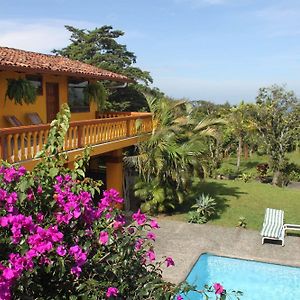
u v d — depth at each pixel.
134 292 4.52
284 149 25.50
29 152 10.16
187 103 18.98
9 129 9.45
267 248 13.38
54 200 4.52
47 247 3.83
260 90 26.44
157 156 16.12
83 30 35.12
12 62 13.10
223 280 11.59
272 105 25.69
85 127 13.30
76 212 4.34
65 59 20.77
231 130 28.66
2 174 4.53
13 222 3.97
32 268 3.78
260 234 14.54
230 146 30.67
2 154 9.40
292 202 19.27
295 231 15.20
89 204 4.65
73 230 4.48
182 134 17.41
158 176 16.62
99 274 4.50
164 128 17.55
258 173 26.77
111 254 4.61
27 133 10.15
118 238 4.63
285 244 13.77
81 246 4.40
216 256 12.86
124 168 18.11
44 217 4.48
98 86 20.00
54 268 4.07
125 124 16.66
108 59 31.53
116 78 19.77
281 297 10.77
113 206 5.00
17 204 4.34
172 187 17.05
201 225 15.69
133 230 4.91
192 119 18.12
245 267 12.32
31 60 15.64
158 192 16.66
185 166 16.59
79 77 17.33
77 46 33.53
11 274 3.52
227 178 25.72
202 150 16.95
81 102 19.22
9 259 3.82
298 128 25.28
